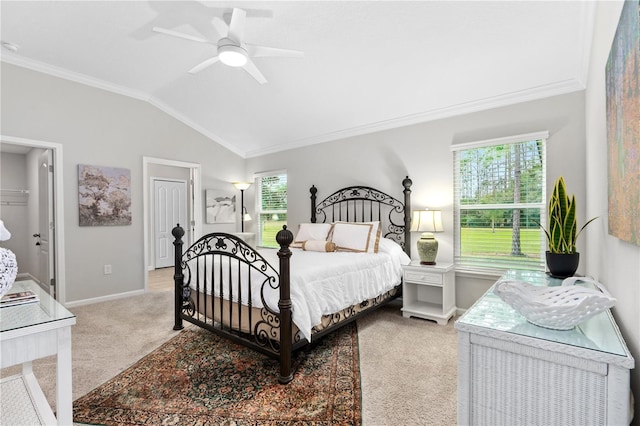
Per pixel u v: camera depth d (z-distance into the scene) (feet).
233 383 6.77
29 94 11.61
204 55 11.12
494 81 9.95
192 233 17.25
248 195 19.39
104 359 7.91
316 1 7.91
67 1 8.50
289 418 5.63
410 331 9.91
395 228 13.16
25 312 4.65
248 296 7.59
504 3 7.20
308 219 16.26
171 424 5.46
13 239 17.37
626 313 3.77
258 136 17.10
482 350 3.65
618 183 3.79
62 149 12.40
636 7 2.86
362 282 9.58
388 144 13.39
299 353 8.31
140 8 8.70
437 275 10.61
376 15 8.13
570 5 6.91
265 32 9.02
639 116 2.85
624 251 3.88
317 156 15.89
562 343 3.16
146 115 14.87
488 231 11.15
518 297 3.68
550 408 3.24
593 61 6.91
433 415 5.72
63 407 4.38
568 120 9.41
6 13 8.95
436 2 7.47
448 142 11.80
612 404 2.91
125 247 14.12
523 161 10.39
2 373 7.20
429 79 10.35
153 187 21.75
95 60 11.57
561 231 6.82
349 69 10.52
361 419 5.61
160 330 9.91
